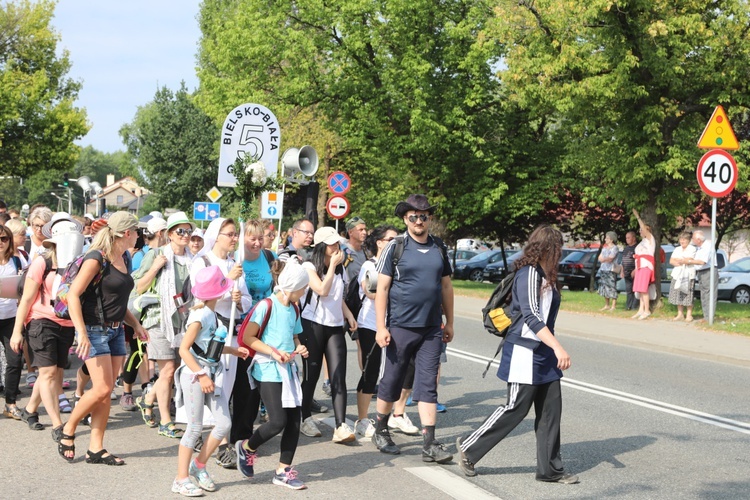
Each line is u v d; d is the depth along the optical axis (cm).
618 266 2078
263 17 3020
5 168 4541
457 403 977
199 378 588
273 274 764
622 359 1350
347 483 638
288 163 1367
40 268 747
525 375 641
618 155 2056
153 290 801
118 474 649
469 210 3091
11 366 858
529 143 3166
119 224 680
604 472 678
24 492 596
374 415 912
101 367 675
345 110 3002
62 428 754
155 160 7238
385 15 2917
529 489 627
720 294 2778
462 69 2977
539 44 2012
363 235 923
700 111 2023
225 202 6531
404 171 3191
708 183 1650
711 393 1043
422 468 687
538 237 641
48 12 4628
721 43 1880
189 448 597
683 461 715
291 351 625
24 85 4412
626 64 1877
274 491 613
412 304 716
